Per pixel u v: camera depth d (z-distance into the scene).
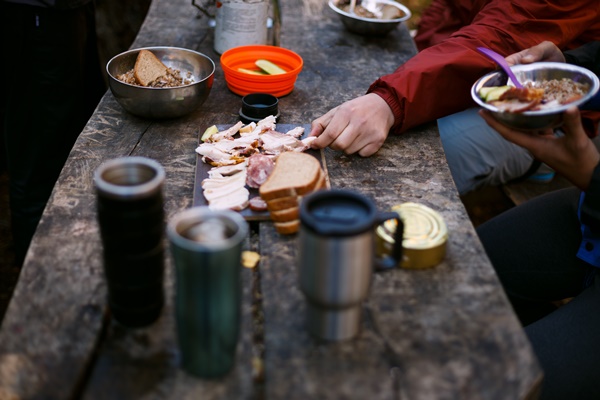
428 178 1.62
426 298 1.21
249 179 1.49
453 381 1.04
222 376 1.04
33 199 2.67
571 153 1.41
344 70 2.28
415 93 1.77
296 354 1.08
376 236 1.28
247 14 2.20
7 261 2.79
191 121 1.87
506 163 2.52
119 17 3.38
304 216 1.00
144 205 1.01
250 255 1.32
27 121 2.57
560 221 1.87
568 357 1.50
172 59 2.01
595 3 1.98
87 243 1.34
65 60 2.48
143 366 1.05
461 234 1.40
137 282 1.07
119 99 1.80
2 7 2.33
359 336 1.12
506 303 1.20
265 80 1.98
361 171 1.64
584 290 1.65
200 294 0.96
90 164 1.63
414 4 5.33
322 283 1.03
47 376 1.03
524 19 1.94
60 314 1.15
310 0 3.00
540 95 1.40
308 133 1.77
